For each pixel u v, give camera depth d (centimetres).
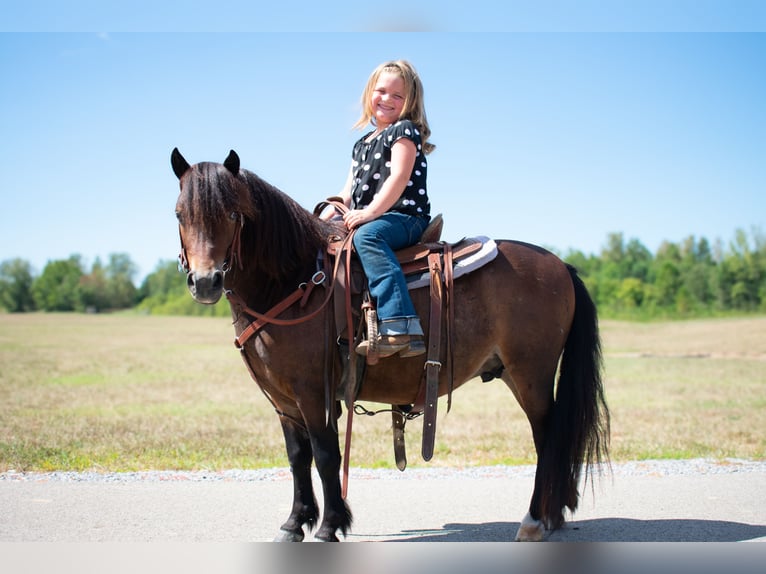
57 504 470
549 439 394
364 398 395
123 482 534
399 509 476
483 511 472
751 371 1734
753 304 5091
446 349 383
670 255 7075
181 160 357
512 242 420
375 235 371
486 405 1147
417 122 412
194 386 1412
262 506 472
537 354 399
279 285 374
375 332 357
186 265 355
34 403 1095
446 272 382
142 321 5288
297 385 365
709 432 809
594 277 6531
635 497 502
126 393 1274
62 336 3416
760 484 538
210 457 650
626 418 938
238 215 349
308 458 398
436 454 685
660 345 2731
